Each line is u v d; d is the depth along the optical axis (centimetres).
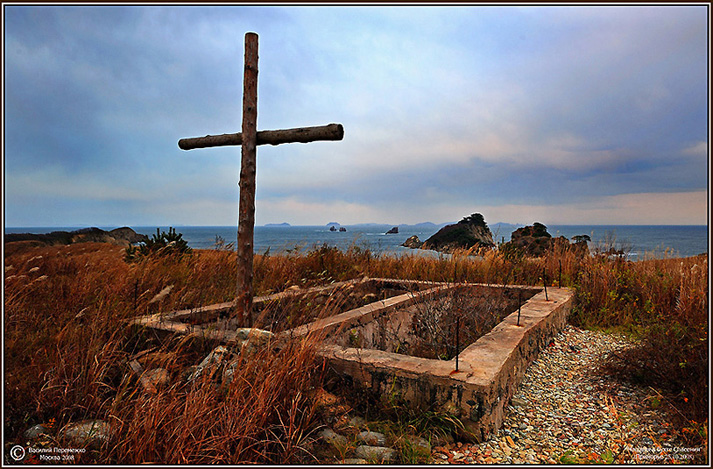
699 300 535
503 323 478
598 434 310
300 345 339
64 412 293
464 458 270
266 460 256
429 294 618
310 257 850
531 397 377
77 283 525
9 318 406
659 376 380
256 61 424
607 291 701
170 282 600
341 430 298
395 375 323
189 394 276
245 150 422
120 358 374
